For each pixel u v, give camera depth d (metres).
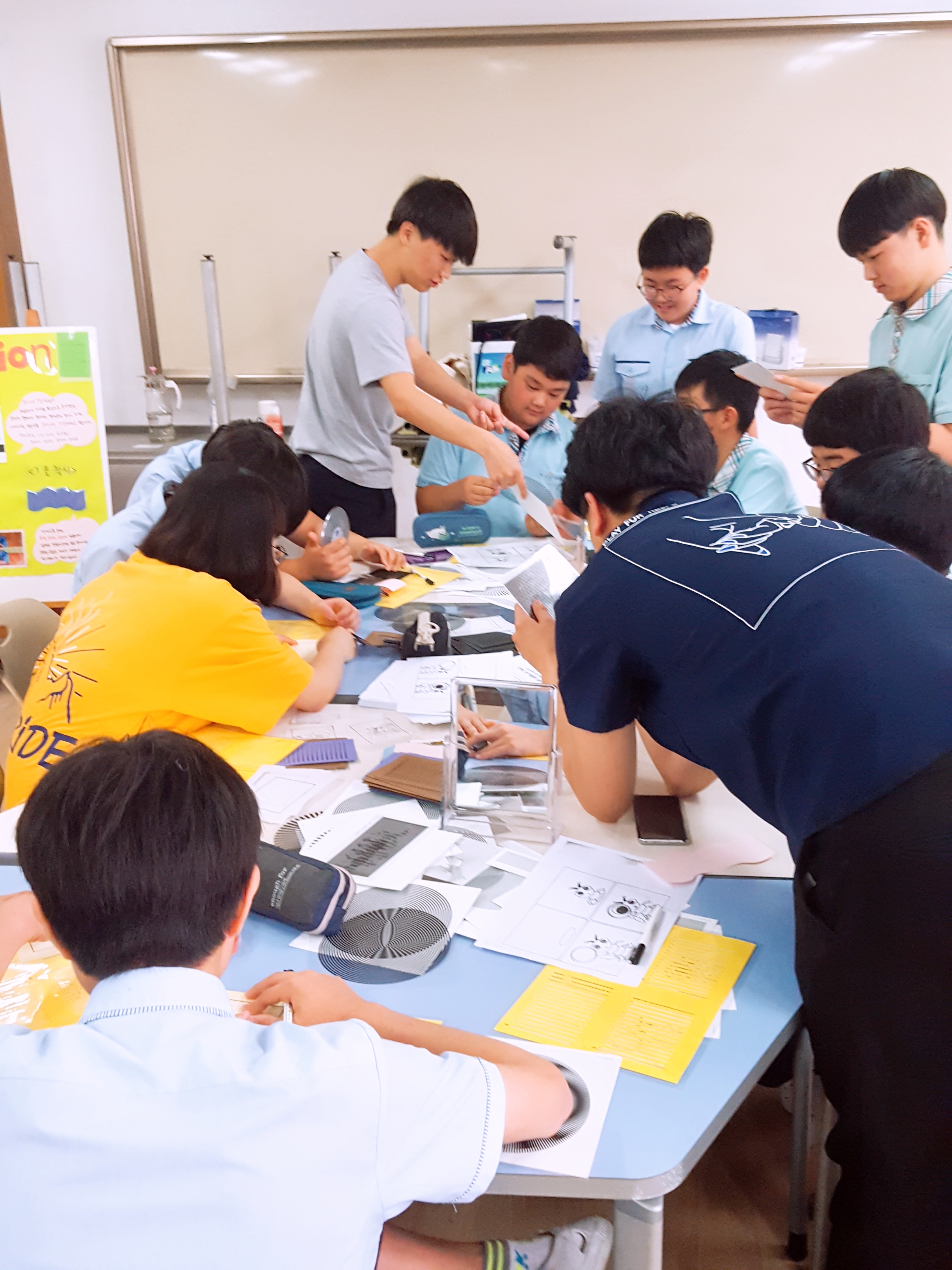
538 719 1.20
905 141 3.38
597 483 1.10
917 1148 0.83
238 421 2.00
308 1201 0.60
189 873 0.66
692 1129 0.76
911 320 2.38
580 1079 0.80
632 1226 0.75
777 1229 1.35
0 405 2.72
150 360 3.63
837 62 3.30
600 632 1.01
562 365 2.45
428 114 3.38
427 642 1.71
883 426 1.54
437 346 3.58
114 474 3.35
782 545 0.96
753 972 0.94
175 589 1.39
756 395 2.08
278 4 3.36
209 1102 0.59
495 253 3.51
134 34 3.38
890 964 0.81
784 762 0.88
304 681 1.44
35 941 0.96
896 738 0.80
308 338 2.58
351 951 0.96
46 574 2.84
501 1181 0.73
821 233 3.47
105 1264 0.57
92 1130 0.58
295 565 2.06
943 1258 0.84
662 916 1.02
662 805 1.23
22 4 3.35
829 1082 0.89
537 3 3.33
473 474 2.61
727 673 0.92
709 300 2.94
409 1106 0.64
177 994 0.65
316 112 3.38
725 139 3.38
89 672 1.35
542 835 1.17
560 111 3.37
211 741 1.40
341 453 2.59
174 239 3.52
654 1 3.32
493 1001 0.89
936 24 3.25
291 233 3.50
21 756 1.36
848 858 0.82
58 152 3.48
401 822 1.17
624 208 3.46
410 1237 0.85
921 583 0.91
